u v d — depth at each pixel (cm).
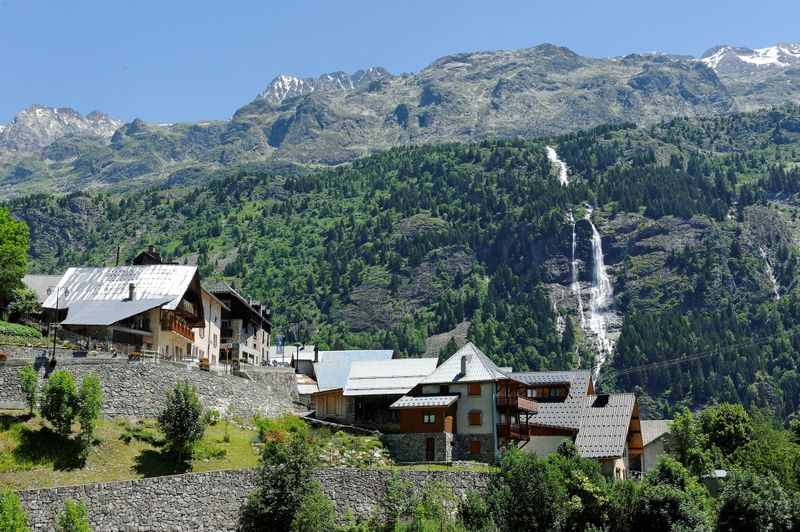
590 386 11900
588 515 8481
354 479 8256
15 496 6316
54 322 10531
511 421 10862
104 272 11694
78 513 6531
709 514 8956
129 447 7956
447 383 10738
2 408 7831
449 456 10381
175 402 8156
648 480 9219
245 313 15512
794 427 13362
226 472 7719
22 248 11381
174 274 11656
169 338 11600
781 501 9038
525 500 8325
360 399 11788
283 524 7431
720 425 13050
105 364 8725
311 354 18062
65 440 7562
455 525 8031
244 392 10219
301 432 9662
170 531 7212
